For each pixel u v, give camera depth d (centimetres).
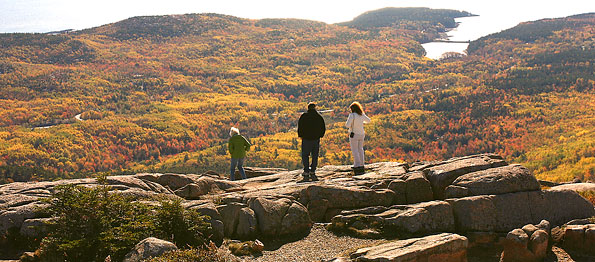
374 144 17400
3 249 762
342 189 905
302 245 764
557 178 10088
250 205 845
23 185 969
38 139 17400
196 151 18725
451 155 16325
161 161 17038
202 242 761
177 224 759
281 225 808
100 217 735
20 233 771
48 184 968
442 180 945
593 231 712
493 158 1016
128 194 909
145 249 633
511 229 787
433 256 643
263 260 707
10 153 15662
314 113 1109
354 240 768
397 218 793
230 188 1113
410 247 656
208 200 908
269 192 960
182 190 1025
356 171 1178
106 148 18288
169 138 19938
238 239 797
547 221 777
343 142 16662
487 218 789
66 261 690
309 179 1123
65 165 15475
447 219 787
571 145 12725
